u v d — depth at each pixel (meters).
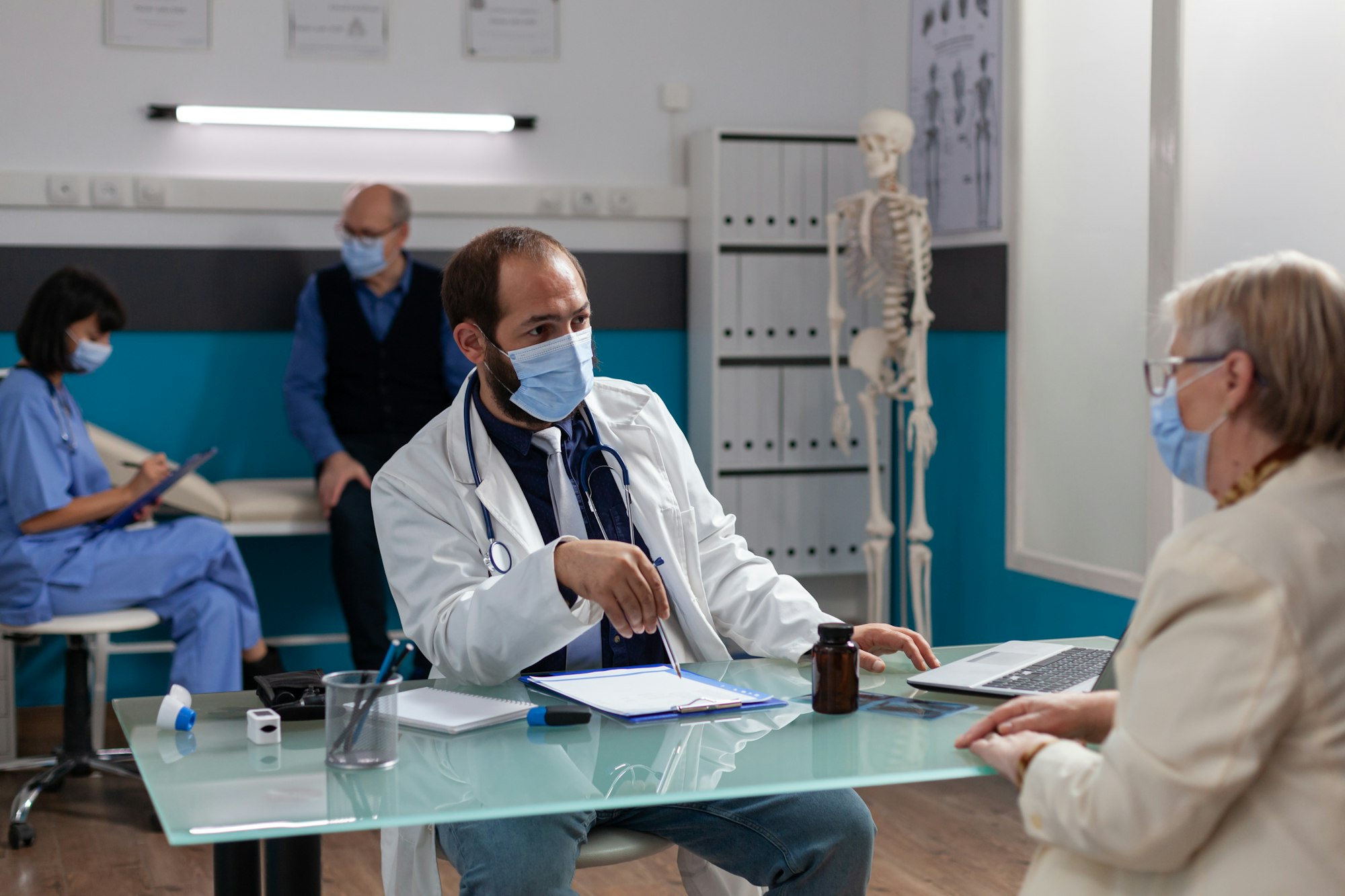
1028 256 3.67
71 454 3.34
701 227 4.39
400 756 1.33
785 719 1.46
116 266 4.03
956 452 4.11
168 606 3.37
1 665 3.51
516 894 1.49
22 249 3.95
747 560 1.97
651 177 4.50
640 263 4.48
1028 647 1.79
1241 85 2.83
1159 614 1.07
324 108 4.18
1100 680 1.45
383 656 3.79
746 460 4.36
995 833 3.09
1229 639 1.03
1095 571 3.39
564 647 1.81
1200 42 2.94
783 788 1.23
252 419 4.19
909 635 1.72
